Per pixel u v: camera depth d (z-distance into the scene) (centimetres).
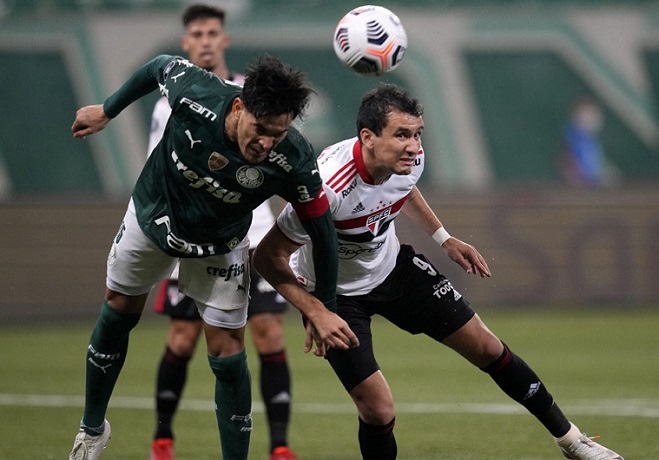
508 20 5797
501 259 5303
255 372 3516
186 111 1573
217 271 1702
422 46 5734
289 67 1479
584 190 5381
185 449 2270
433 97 5731
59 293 5047
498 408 2795
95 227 5091
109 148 5447
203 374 3559
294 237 1670
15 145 5406
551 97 5828
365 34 1734
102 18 5469
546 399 1830
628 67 5869
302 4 5606
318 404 2930
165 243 1655
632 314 5188
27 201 5041
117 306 1744
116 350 1781
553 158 5809
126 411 2792
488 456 2125
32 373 3559
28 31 5438
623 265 5394
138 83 1727
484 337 1816
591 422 2522
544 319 5019
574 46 5834
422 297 1819
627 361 3738
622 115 5869
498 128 5781
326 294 1656
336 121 5525
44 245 5041
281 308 2198
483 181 5753
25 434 2430
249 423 1780
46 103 5444
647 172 5872
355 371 1728
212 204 1611
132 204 1708
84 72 5450
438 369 3622
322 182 1627
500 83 5797
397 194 1762
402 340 4547
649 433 2364
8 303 4988
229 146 1551
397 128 1655
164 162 1634
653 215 5409
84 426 1825
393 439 1784
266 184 1577
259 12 5575
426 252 5109
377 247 1795
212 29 2400
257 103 1458
